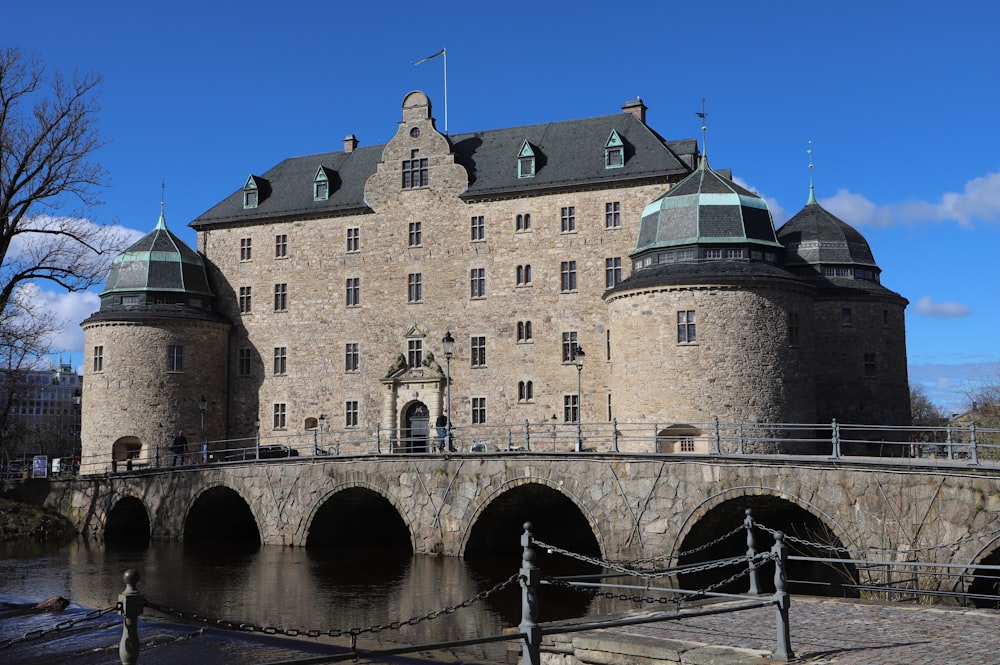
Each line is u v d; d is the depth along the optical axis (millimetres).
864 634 16312
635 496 35875
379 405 59812
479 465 40312
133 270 61188
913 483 29000
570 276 56188
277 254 63562
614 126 59406
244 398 63000
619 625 13719
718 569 37594
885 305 53219
